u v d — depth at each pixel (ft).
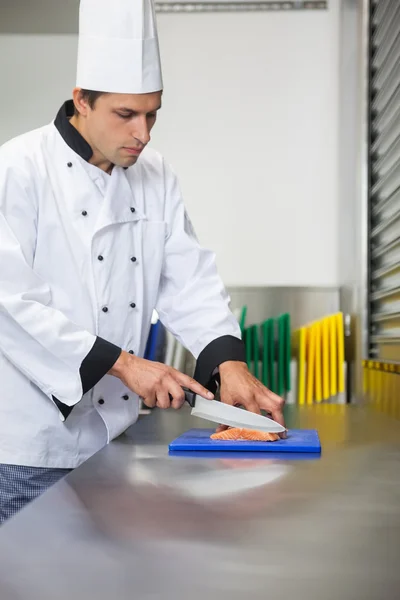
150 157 5.67
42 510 2.93
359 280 9.00
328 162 10.34
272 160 10.38
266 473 3.71
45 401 4.81
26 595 1.96
